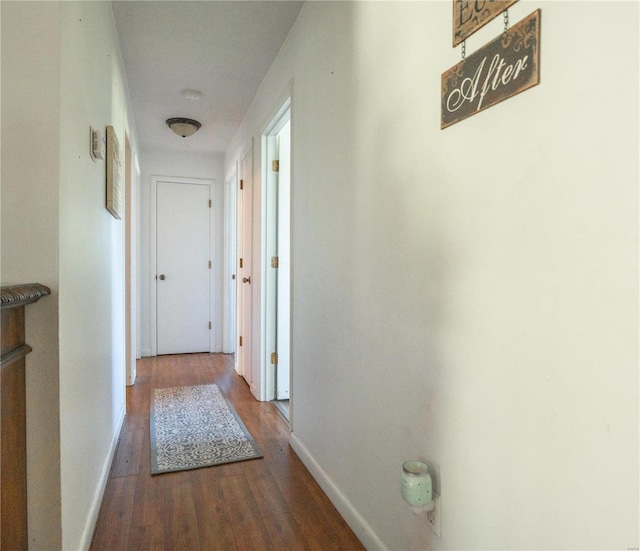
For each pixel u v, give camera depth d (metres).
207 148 4.83
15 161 1.12
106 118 1.99
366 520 1.52
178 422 2.75
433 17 1.13
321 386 1.96
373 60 1.46
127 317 3.59
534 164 0.83
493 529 0.94
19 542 1.07
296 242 2.34
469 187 1.00
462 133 1.02
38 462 1.14
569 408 0.76
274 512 1.74
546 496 0.81
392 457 1.35
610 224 0.69
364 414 1.54
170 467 2.12
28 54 1.13
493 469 0.94
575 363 0.75
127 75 2.98
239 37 2.49
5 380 0.98
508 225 0.89
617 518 0.69
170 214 4.90
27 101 1.13
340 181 1.74
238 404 3.13
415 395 1.22
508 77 0.88
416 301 1.22
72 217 1.29
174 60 2.76
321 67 1.94
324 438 1.92
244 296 3.87
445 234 1.09
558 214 0.78
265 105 3.00
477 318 0.98
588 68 0.72
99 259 1.82
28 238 1.12
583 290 0.73
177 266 4.94
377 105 1.43
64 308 1.19
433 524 1.14
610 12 0.69
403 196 1.28
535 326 0.83
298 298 2.30
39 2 1.14
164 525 1.64
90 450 1.60
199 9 2.21
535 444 0.83
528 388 0.85
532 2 0.83
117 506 1.77
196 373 4.08
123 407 2.85
